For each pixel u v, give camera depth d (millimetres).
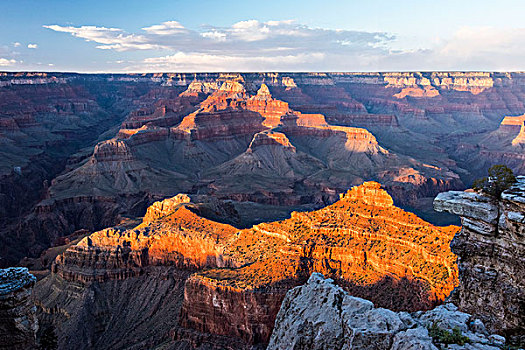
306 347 37125
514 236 36062
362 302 36406
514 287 36031
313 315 38375
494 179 39344
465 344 30422
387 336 31609
